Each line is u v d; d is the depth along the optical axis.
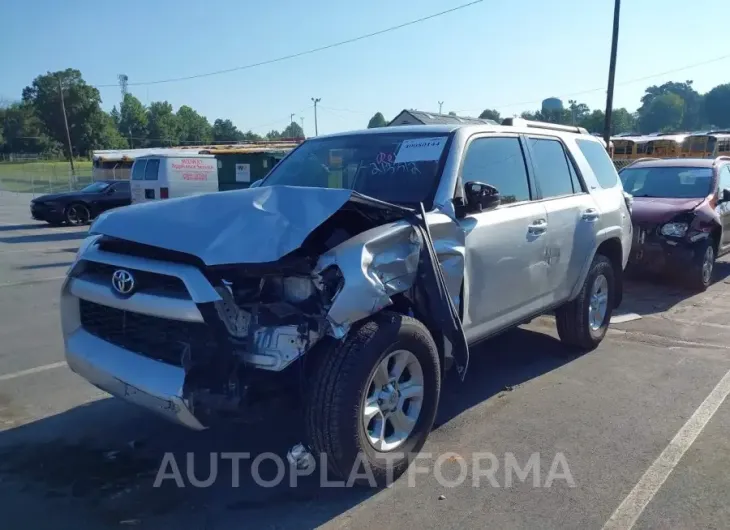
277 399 3.40
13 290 9.53
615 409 4.82
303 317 3.30
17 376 5.55
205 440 4.30
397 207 3.70
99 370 3.59
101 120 107.56
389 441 3.75
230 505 3.54
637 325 7.29
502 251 4.55
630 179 10.88
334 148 5.14
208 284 3.20
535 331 6.94
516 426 4.52
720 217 9.52
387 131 5.06
